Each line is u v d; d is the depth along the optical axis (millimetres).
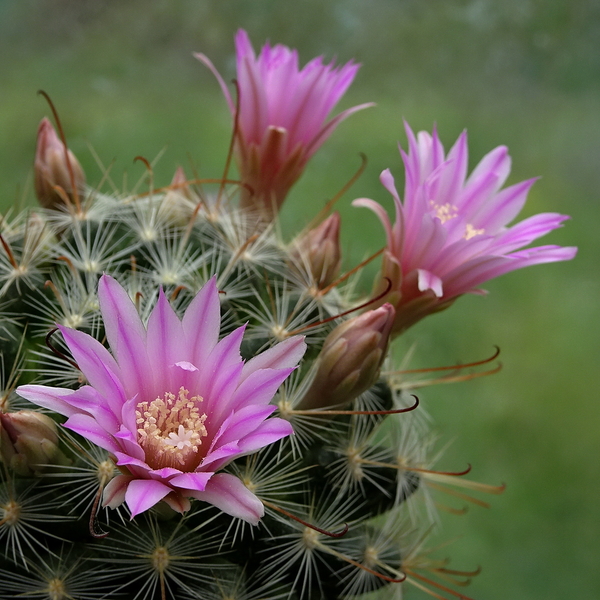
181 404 225
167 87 479
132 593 233
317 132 260
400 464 249
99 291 224
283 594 237
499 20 508
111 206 255
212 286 225
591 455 365
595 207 486
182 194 261
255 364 225
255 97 257
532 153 501
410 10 520
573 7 501
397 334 250
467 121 503
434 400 364
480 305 417
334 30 523
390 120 485
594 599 328
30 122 418
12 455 231
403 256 246
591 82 508
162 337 225
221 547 236
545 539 340
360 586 244
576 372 393
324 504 242
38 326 243
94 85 444
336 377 238
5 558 232
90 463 233
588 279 448
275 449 239
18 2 482
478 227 250
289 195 407
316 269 254
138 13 496
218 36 507
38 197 260
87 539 234
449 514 341
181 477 220
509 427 373
